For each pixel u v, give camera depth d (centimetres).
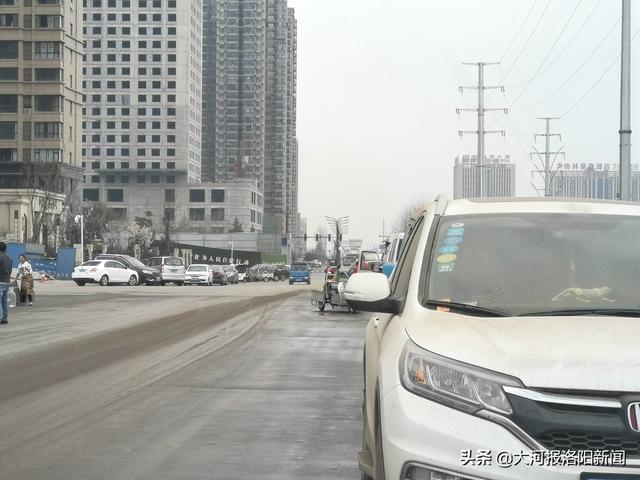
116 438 689
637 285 425
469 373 343
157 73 15312
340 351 1358
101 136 15338
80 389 945
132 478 566
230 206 15175
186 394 916
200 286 5222
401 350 382
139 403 856
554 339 353
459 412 339
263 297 3297
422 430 342
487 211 495
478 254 455
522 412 326
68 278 5991
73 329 1716
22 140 10038
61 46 10075
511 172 8756
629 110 2452
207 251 10538
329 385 988
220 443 675
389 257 1942
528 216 487
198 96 16425
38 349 1341
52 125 10081
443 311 414
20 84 9994
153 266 5534
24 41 10031
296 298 3253
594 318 386
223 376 1059
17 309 2402
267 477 572
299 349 1386
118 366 1149
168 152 15288
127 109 15338
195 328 1786
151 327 1788
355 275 464
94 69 15338
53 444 666
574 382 324
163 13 15312
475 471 324
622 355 333
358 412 813
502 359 342
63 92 10131
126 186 15412
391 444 355
